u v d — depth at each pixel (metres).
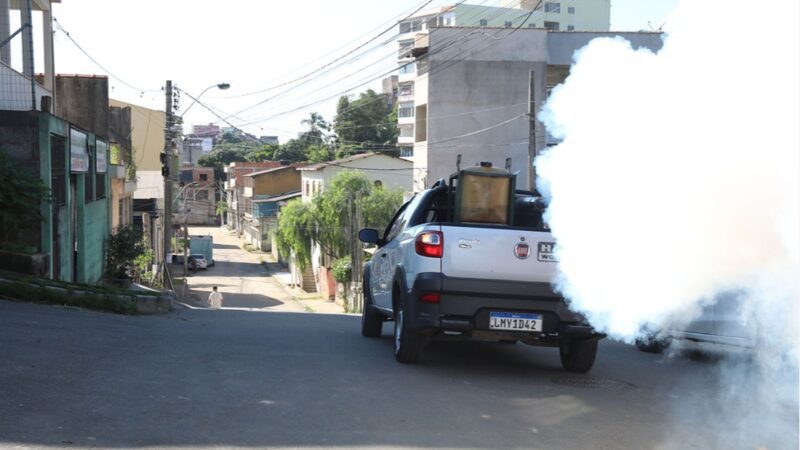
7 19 16.02
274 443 4.69
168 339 8.77
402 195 44.47
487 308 7.13
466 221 7.64
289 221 45.31
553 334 7.19
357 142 88.50
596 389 7.00
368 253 38.31
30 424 4.79
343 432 4.99
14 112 14.14
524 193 8.49
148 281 29.89
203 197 112.38
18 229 13.59
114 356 7.23
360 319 15.29
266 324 12.02
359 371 7.18
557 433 5.26
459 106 41.56
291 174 80.00
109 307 11.61
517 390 6.73
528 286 7.11
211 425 5.01
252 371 6.88
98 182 22.72
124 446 4.48
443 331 7.23
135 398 5.61
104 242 24.00
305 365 7.34
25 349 7.04
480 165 7.84
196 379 6.40
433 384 6.74
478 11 77.56
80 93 27.34
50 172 14.51
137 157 51.03
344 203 44.00
